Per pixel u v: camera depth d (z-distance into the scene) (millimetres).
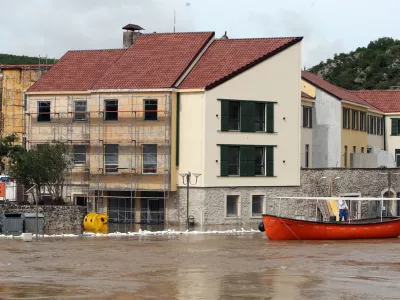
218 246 51219
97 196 67000
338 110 79188
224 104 65562
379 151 87688
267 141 68000
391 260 45781
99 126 66938
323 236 55438
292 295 35469
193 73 67062
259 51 68375
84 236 56219
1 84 80375
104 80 67500
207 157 64812
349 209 73938
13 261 43906
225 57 68312
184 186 65375
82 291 35719
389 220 57406
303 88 80562
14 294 34969
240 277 39469
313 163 79812
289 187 69500
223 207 65812
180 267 42312
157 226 64375
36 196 58844
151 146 65750
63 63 72812
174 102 65375
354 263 44500
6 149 69938
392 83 145250
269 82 68000
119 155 66500
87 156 67750
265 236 57750
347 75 151500
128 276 39438
